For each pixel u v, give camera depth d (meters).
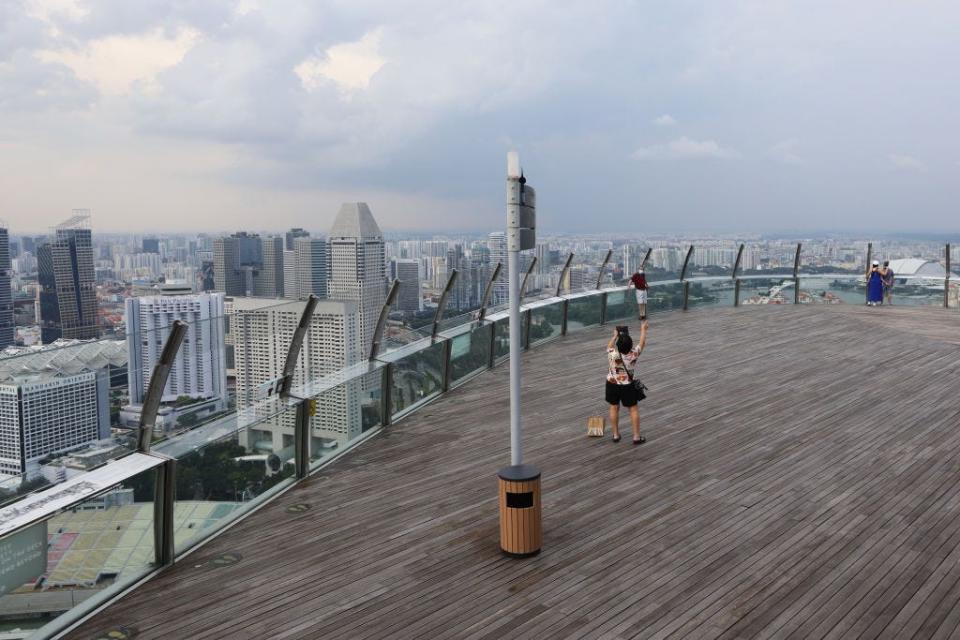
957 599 4.81
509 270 5.87
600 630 4.52
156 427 5.68
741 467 7.71
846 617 4.60
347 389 8.74
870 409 10.01
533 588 5.12
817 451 8.20
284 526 6.48
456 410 10.58
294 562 5.71
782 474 7.46
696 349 14.98
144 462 5.43
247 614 4.88
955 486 7.00
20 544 4.34
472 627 4.61
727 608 4.75
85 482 4.90
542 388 11.91
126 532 5.27
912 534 5.89
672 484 7.23
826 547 5.68
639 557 5.58
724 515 6.39
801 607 4.74
